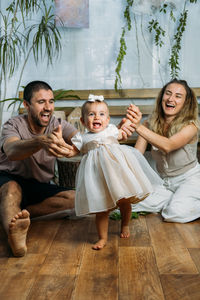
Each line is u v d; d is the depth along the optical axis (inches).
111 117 151.5
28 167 91.0
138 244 77.7
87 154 78.2
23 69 147.0
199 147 130.5
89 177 74.4
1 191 81.7
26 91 87.5
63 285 59.0
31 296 55.6
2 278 62.1
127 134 83.4
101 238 76.1
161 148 97.7
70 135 95.0
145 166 83.4
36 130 91.2
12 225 67.7
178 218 94.4
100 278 61.4
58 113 134.6
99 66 149.4
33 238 82.4
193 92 106.9
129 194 71.2
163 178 110.6
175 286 58.1
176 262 67.6
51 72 150.1
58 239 81.6
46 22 135.9
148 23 146.2
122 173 73.1
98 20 147.3
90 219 97.3
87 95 148.5
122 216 81.8
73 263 67.9
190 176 106.0
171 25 145.6
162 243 78.3
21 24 147.6
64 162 124.2
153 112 111.6
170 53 147.5
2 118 152.3
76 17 145.3
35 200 95.5
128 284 59.0
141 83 149.6
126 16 142.9
